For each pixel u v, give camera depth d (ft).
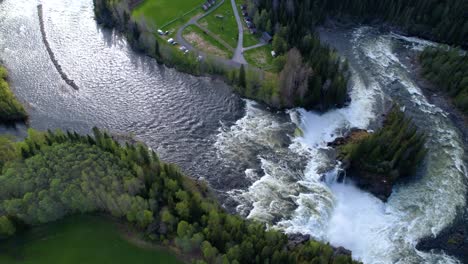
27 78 467.52
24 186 315.17
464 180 380.99
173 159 388.16
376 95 461.37
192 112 435.94
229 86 461.37
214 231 284.61
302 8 496.23
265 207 350.84
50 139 360.48
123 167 331.16
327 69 433.48
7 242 307.58
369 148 374.43
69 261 297.33
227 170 380.37
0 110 407.23
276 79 439.22
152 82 468.75
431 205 360.48
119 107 439.22
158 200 317.42
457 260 323.16
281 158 392.88
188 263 292.81
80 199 313.73
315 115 434.71
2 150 358.43
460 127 429.79
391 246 331.77
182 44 492.54
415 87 472.03
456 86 448.65
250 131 417.49
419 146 366.43
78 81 467.11
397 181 376.27
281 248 286.87
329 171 378.32
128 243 307.17
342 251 319.47
